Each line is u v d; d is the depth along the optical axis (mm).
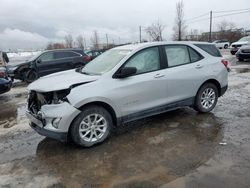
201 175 3404
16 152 4461
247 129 4910
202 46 5961
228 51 32375
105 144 4551
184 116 5828
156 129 5121
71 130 4250
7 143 4891
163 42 5336
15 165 3982
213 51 6133
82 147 4426
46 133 4273
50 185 3395
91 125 4406
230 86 8969
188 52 5656
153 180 3367
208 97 5945
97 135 4504
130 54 4859
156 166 3709
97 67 5117
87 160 4008
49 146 4625
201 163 3715
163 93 5152
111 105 4516
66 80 4520
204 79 5727
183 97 5492
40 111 4309
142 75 4891
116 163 3865
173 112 6141
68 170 3742
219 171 3475
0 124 6180
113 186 3293
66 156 4184
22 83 13445
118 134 4973
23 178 3594
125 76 4590
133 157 4023
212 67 5883
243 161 3709
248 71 12430
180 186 3197
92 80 4465
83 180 3469
